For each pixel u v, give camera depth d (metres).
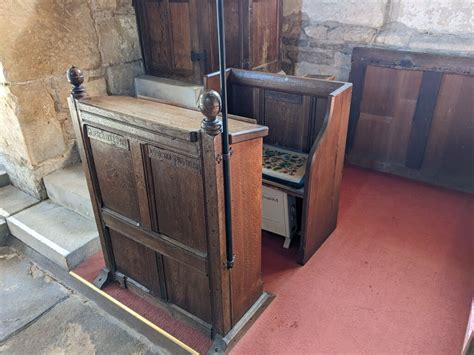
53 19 2.22
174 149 1.27
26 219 2.24
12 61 2.10
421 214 2.42
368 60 2.73
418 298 1.78
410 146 2.77
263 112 2.23
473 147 2.56
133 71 2.79
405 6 2.55
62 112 2.41
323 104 1.99
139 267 1.74
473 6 2.32
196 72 2.56
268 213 2.13
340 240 2.19
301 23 3.01
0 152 2.52
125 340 1.62
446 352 1.51
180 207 1.39
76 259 2.01
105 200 1.70
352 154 3.06
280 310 1.72
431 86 2.55
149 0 2.57
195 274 1.50
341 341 1.57
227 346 1.52
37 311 1.78
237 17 2.56
